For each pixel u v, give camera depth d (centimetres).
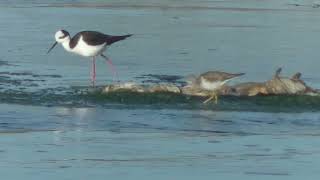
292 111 1827
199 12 4053
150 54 2722
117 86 1962
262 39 3109
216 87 1892
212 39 3106
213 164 1405
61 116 1752
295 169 1383
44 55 2666
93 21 3597
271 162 1420
